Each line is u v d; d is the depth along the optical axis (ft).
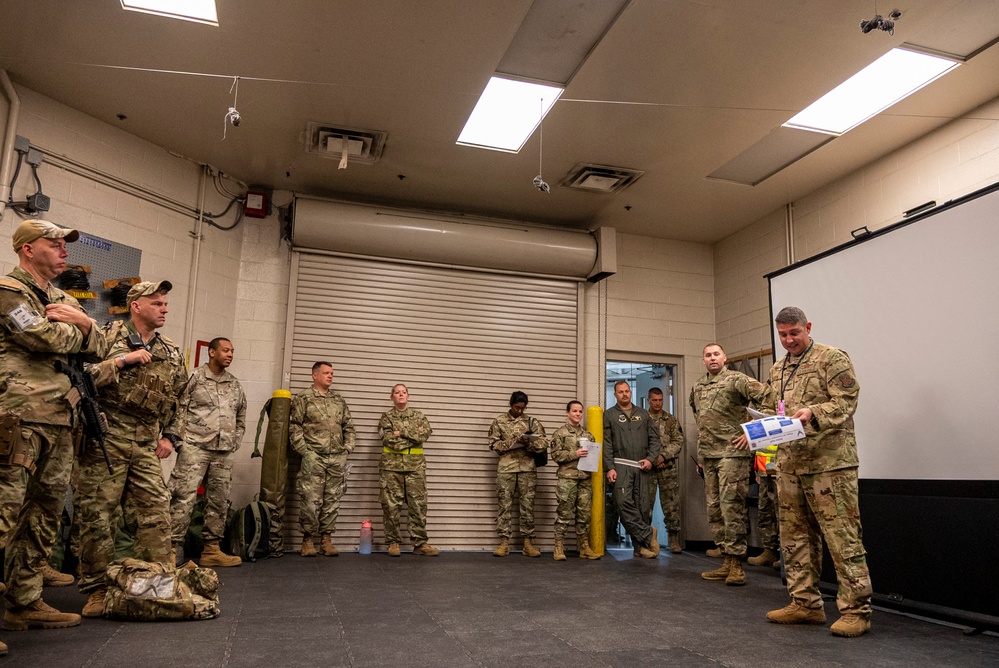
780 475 11.15
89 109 17.04
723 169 20.07
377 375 21.93
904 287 13.46
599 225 24.70
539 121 17.31
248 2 13.01
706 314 26.20
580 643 9.06
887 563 12.76
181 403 11.53
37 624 8.95
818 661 8.41
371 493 21.22
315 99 16.52
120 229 17.76
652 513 23.67
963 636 10.31
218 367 17.08
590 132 17.90
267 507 18.60
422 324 22.66
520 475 21.15
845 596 10.21
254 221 21.80
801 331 11.16
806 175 20.30
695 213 23.54
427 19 13.43
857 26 13.39
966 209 12.35
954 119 16.90
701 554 22.16
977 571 11.07
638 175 20.45
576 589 13.99
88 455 9.77
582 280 24.48
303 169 20.65
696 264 26.43
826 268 15.51
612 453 21.88
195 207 19.98
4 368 8.18
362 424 21.53
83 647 8.04
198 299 19.86
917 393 12.89
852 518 10.27
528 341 23.67
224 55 14.74
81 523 9.78
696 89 15.78
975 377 11.82
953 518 11.64
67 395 8.64
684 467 24.66
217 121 17.70
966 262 12.24
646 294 25.50
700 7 12.89
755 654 8.70
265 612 10.63
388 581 14.42
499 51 14.43
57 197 16.37
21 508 8.07
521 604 12.01
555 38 14.12
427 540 20.67
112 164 17.72
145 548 10.11
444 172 20.59
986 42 13.84
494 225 23.03
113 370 9.39
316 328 21.59
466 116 17.21
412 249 22.29
